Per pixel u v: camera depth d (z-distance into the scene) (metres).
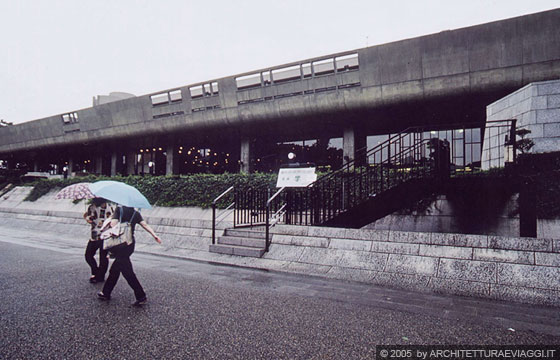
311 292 5.47
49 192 26.67
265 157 26.03
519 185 6.71
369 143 21.77
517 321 4.14
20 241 12.19
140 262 8.18
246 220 11.08
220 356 3.06
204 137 28.28
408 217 10.95
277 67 20.45
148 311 4.37
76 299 4.89
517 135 9.16
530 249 5.49
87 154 40.09
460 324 4.00
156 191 19.00
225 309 4.50
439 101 16.94
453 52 15.59
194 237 9.96
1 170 39.53
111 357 3.01
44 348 3.19
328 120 21.25
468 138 18.62
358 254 6.96
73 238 13.20
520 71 14.52
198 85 23.83
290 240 8.04
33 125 35.56
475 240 5.97
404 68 16.88
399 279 6.10
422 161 8.22
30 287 5.59
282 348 3.26
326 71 19.94
